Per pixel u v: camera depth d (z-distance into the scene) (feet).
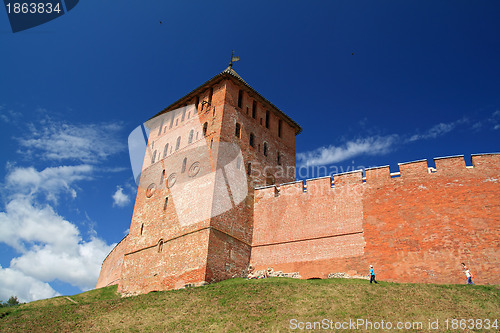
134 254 111.14
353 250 87.04
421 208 83.97
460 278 74.33
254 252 100.73
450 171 84.94
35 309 85.87
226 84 115.44
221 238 93.56
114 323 71.51
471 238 76.95
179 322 67.87
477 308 60.85
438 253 78.33
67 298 100.53
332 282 80.38
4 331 71.51
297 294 74.02
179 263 94.02
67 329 70.85
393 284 75.36
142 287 101.09
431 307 62.64
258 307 69.77
